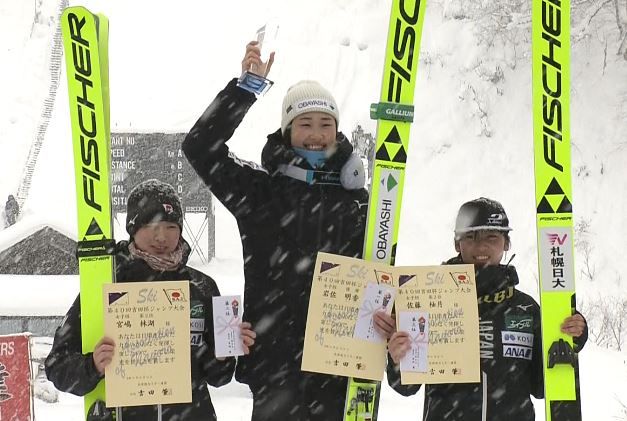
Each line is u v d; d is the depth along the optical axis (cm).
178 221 365
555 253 391
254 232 383
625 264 1273
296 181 380
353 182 377
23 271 886
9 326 751
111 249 362
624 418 642
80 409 668
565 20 402
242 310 379
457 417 375
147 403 348
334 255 367
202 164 377
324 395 376
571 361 379
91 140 372
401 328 364
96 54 376
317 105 377
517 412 373
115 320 349
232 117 375
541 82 401
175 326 354
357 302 366
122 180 1227
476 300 368
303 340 375
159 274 364
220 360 364
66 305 759
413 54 384
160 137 1234
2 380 372
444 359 364
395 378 382
